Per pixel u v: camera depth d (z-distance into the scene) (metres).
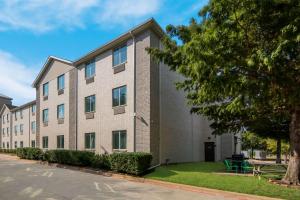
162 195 12.33
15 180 16.75
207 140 29.47
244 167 18.11
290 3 9.70
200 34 11.55
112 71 24.89
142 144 21.52
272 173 16.83
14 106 62.31
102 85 25.97
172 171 18.34
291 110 13.32
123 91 23.58
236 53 10.77
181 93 26.12
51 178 17.67
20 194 12.35
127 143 22.75
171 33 14.82
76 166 24.31
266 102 12.02
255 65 10.37
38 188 13.90
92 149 26.69
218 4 10.32
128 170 18.12
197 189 13.38
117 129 23.81
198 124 29.06
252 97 11.27
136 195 12.29
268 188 12.18
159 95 22.53
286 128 18.84
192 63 10.84
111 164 19.78
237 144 36.66
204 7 11.25
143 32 22.23
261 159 39.22
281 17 9.92
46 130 35.50
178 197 11.91
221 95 12.80
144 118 21.50
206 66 10.38
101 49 25.77
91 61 27.86
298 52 10.12
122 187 14.38
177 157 24.80
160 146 22.31
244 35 10.75
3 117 64.44
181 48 12.82
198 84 13.02
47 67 36.06
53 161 28.66
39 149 33.12
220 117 17.69
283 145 32.03
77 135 28.97
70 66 30.98
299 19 9.20
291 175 13.04
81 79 29.02
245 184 13.09
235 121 18.38
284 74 10.52
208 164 24.02
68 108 30.91
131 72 22.92
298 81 10.75
